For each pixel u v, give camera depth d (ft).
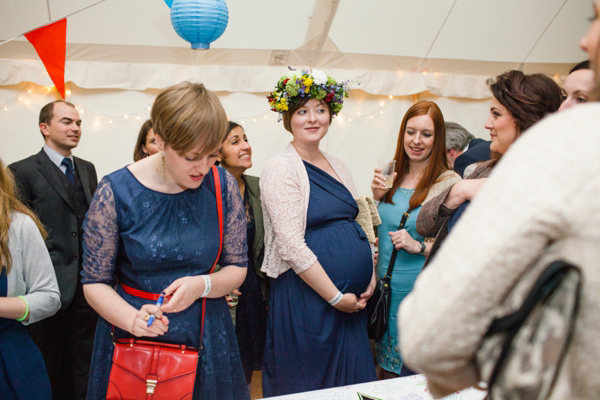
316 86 7.56
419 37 13.28
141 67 12.17
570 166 1.82
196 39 9.20
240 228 5.75
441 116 8.43
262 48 12.60
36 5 10.83
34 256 5.76
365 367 7.70
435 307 1.96
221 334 5.57
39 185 9.51
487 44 13.78
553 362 1.93
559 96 5.79
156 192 5.07
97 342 5.38
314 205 7.48
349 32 12.83
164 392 4.86
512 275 1.88
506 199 1.89
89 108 12.26
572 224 1.82
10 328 5.56
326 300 7.36
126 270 5.26
